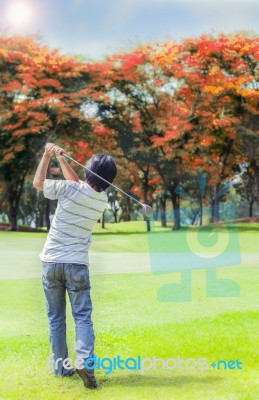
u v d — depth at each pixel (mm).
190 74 25078
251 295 7164
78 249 4168
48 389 4020
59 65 25562
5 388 4027
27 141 25984
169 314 6098
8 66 26469
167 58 25250
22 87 25297
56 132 26375
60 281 4184
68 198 4184
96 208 4219
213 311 6188
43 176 4352
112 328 5520
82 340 4039
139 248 15055
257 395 3891
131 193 31703
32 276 9469
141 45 26297
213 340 5094
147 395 3902
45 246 4242
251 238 17562
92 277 8984
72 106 26219
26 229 28219
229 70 25469
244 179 31984
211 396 3873
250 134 25500
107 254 13367
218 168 26062
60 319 4285
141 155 27250
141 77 26703
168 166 26500
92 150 26172
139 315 6078
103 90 27062
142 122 27469
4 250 14406
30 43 26531
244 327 5527
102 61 27250
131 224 31641
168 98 26875
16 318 6168
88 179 4262
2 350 4887
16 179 27531
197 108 25688
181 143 26047
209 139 25266
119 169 27969
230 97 25594
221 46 24609
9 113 24906
